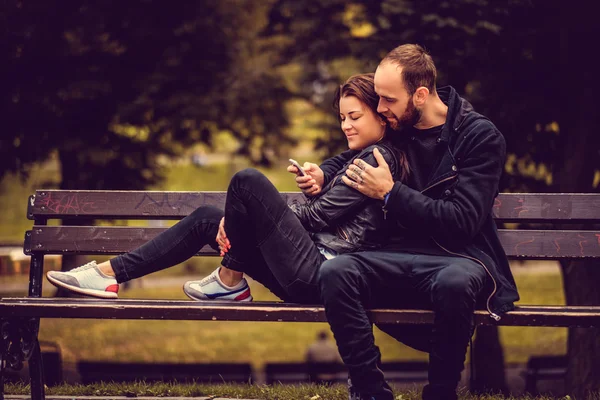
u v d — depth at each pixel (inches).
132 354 540.1
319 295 152.4
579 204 176.9
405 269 147.3
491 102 379.6
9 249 399.9
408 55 155.6
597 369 344.5
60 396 200.1
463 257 151.0
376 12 417.4
